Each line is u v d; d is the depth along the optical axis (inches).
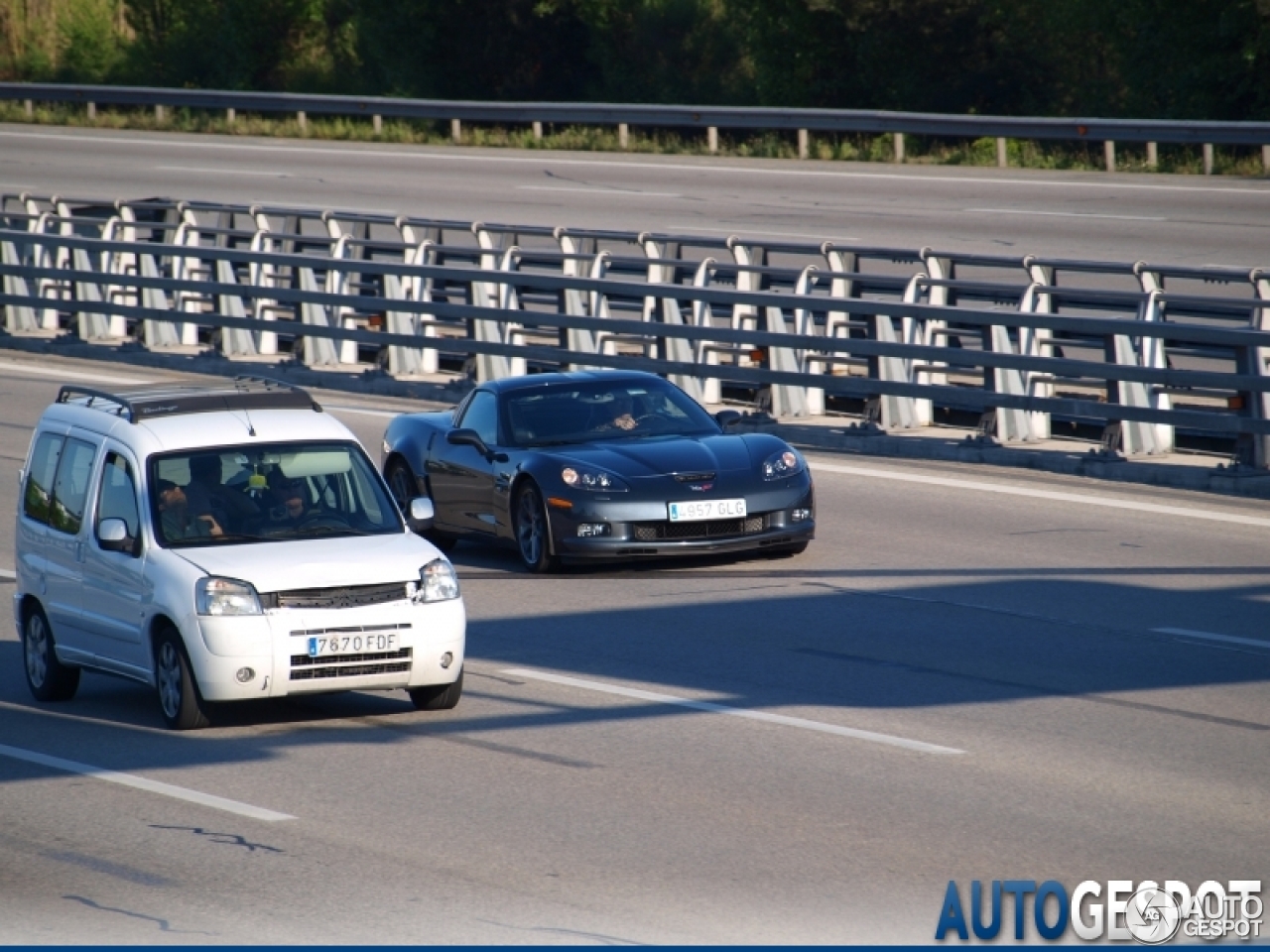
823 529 2337.6
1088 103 7691.9
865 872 1078.4
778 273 3193.9
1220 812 1184.2
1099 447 2674.7
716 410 3211.1
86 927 1015.0
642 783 1288.1
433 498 2364.7
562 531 2100.1
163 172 6599.4
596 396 2301.9
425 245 3816.4
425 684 1493.6
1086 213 4751.5
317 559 1477.6
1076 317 2625.5
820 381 2955.2
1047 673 1593.3
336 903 1042.7
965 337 3228.3
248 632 1438.2
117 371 4057.6
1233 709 1457.9
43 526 1684.3
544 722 1482.5
